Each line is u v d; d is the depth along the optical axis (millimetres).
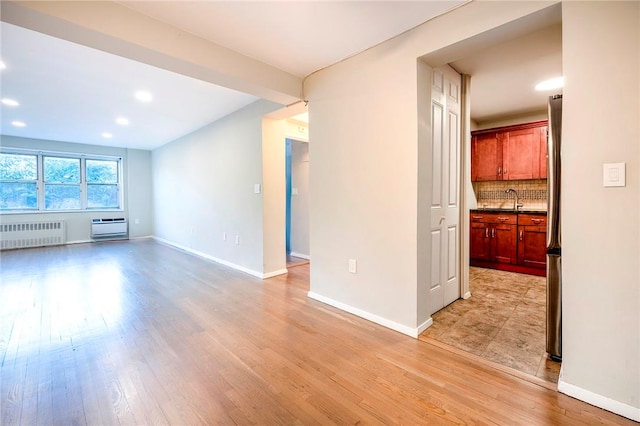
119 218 7086
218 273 4109
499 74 2967
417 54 2121
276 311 2738
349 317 2596
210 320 2543
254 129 3891
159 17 1997
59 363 1879
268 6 1874
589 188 1465
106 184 7043
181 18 2010
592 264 1471
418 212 2203
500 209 4551
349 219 2656
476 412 1446
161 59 2160
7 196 5871
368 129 2461
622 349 1409
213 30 2152
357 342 2152
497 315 2617
